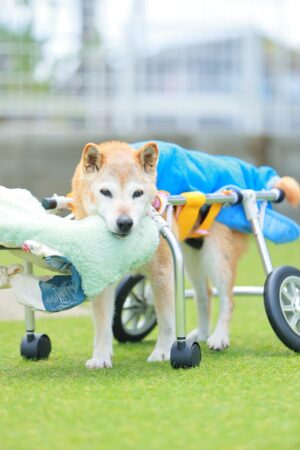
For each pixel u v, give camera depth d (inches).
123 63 518.9
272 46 541.3
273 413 119.0
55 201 165.2
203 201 170.2
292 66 543.8
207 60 534.3
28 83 506.6
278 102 545.3
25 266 165.3
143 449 103.3
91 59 511.8
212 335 184.7
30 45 500.7
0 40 498.3
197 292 202.5
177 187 173.2
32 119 511.5
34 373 155.8
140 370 156.3
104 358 163.6
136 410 120.9
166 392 132.8
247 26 534.3
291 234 189.9
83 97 516.4
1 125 510.0
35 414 120.1
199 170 181.0
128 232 147.0
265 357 169.8
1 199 152.3
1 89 505.0
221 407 122.3
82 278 144.3
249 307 258.5
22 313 245.0
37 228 142.6
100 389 136.2
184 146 492.4
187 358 154.6
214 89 538.9
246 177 195.3
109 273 145.9
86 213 158.6
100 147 161.6
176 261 154.6
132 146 173.8
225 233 186.2
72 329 218.2
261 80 542.6
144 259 150.9
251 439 107.0
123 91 522.6
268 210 189.3
